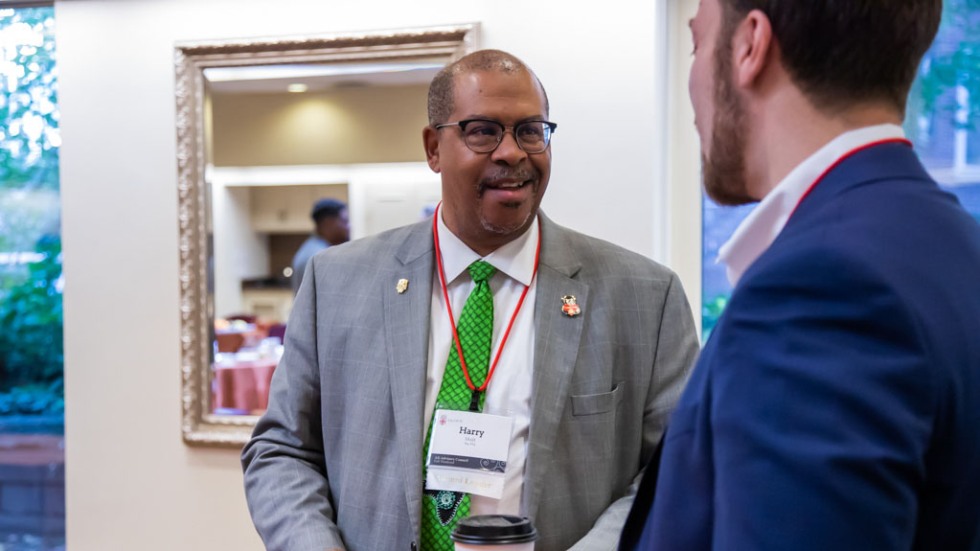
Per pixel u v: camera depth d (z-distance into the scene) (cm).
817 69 69
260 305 312
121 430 324
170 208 319
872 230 64
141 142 320
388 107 298
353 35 297
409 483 163
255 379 313
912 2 68
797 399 59
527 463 162
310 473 178
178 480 321
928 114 278
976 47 274
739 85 74
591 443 168
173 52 315
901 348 59
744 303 65
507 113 166
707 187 81
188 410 315
